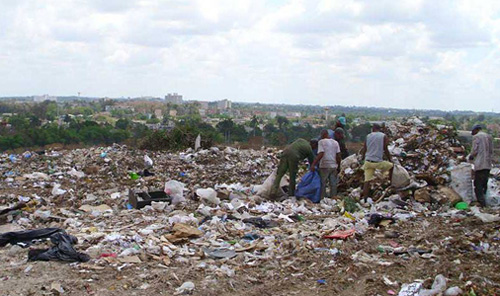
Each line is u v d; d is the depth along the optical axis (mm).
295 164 9891
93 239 6621
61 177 12398
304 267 5832
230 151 17125
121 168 13891
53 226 7641
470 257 5945
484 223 7457
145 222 7781
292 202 9570
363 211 8820
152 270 5629
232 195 9805
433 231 7156
